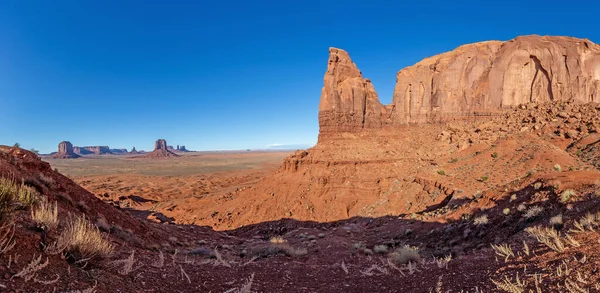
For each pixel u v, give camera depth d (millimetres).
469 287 6875
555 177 18281
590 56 80188
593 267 5152
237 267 12258
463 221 22594
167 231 24344
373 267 13188
